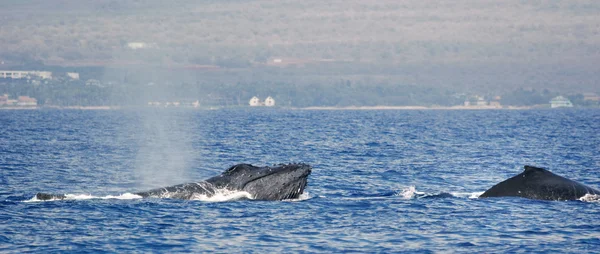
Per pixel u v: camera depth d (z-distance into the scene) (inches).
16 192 4982.8
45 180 5812.0
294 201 4222.4
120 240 3302.2
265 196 4215.1
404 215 3878.0
